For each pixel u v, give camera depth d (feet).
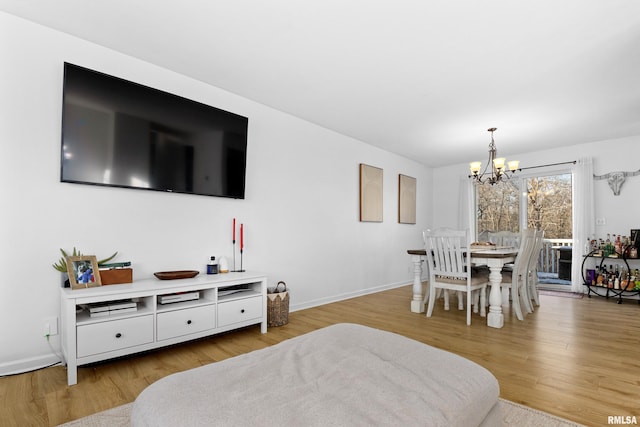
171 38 7.70
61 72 7.43
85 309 7.22
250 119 11.16
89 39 7.76
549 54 8.11
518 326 10.18
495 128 13.82
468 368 3.86
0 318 6.61
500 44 7.72
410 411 2.84
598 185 15.65
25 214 6.92
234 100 10.73
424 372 3.66
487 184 19.58
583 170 15.80
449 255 11.02
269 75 9.50
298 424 2.60
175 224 9.17
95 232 7.78
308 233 13.08
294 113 12.39
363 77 9.53
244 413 2.76
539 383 6.31
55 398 5.72
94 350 6.54
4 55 6.78
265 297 9.61
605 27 6.97
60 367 7.03
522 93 10.41
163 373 6.77
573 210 16.12
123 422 5.00
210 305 8.39
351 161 15.24
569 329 9.86
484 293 11.54
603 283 14.47
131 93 8.18
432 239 11.36
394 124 13.47
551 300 14.19
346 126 13.76
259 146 11.43
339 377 3.43
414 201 19.65
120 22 7.11
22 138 6.93
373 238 16.40
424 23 6.98
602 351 8.00
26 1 6.44
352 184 15.25
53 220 7.24
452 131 14.29
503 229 18.84
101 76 7.70
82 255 7.54
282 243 12.09
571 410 5.35
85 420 5.04
